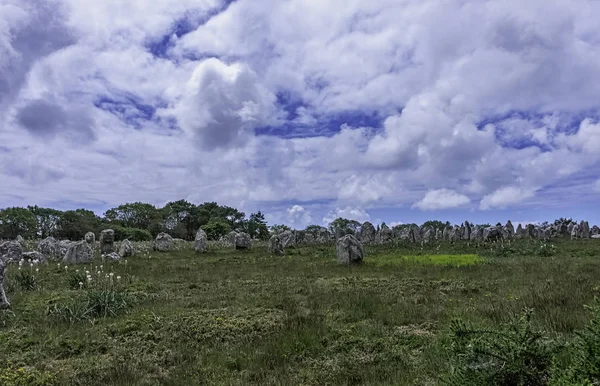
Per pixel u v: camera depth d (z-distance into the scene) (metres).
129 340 8.80
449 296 12.32
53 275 19.08
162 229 78.19
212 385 6.44
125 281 17.05
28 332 9.47
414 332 8.70
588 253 24.86
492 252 26.70
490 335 5.38
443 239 43.88
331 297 12.54
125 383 6.52
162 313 11.01
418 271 18.25
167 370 7.26
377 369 6.73
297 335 8.54
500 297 11.31
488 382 4.71
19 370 6.91
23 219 64.88
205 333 9.18
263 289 14.78
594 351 4.31
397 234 44.56
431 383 5.85
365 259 25.08
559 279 13.89
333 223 53.94
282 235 40.44
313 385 6.34
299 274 18.89
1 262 11.92
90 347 8.47
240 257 29.41
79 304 11.23
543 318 8.30
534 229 41.78
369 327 9.07
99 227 74.25
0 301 11.52
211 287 15.64
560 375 4.43
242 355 7.68
